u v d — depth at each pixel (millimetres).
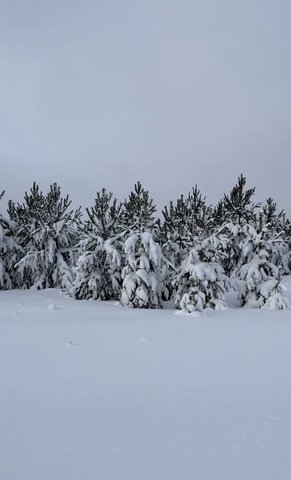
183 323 10398
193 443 3225
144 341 7727
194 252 15789
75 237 24938
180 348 7082
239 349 6996
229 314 13008
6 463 2936
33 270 23266
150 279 15859
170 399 4348
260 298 16281
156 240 17875
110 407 4109
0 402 4312
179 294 16188
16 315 12000
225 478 2670
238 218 20703
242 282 17062
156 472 2762
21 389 4758
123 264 19297
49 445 3229
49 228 23344
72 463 2918
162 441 3271
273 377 5211
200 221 17844
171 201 21359
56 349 7000
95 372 5484
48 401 4324
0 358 6344
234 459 2938
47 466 2877
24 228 24766
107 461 2939
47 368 5719
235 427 3545
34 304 15430
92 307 14836
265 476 2693
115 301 18125
